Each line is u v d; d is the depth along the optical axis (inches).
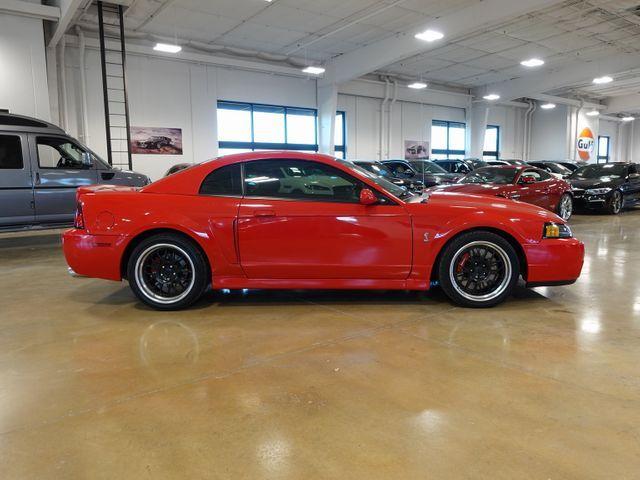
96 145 509.0
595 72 693.9
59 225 272.1
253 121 633.6
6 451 71.3
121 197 142.4
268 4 439.8
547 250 138.9
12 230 258.4
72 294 165.9
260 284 140.9
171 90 555.2
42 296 163.3
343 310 142.3
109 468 67.1
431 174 523.5
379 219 137.3
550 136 1031.6
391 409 82.9
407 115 811.4
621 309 141.9
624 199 453.4
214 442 73.4
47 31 455.5
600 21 513.3
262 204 138.7
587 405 83.5
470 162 614.5
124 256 143.6
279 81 645.9
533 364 101.4
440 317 134.6
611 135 1289.4
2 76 381.1
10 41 381.7
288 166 141.8
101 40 423.2
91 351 111.4
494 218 137.6
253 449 71.5
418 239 137.8
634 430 75.4
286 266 138.9
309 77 666.2
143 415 81.7
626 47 615.8
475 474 64.9
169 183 143.6
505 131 1000.2
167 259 143.2
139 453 70.7
